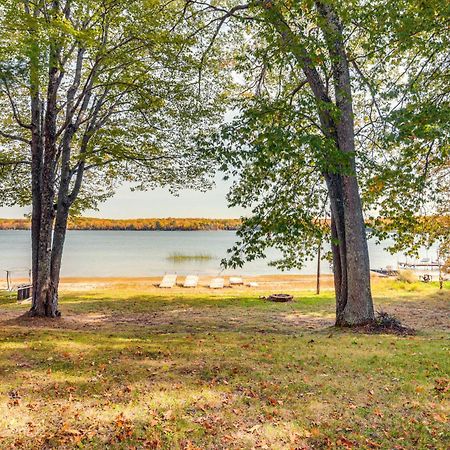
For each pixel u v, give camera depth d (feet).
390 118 29.48
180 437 14.33
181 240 368.48
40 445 13.60
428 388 18.92
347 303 37.73
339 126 35.94
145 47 42.98
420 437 14.46
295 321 46.01
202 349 25.59
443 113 27.76
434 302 58.90
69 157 45.34
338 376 20.66
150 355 23.89
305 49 31.81
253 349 25.98
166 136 48.06
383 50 31.60
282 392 18.39
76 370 20.83
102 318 46.93
